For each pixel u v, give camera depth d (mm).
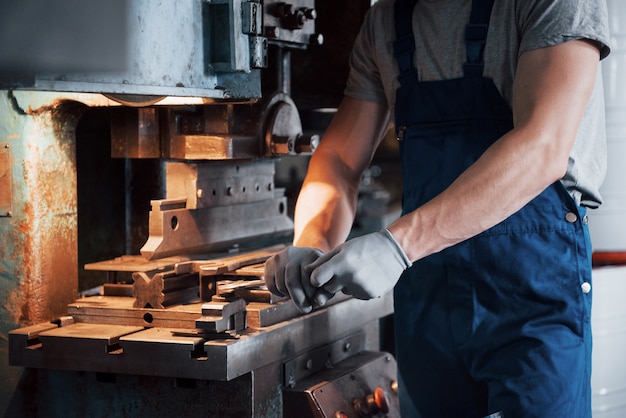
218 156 2238
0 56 1402
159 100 1894
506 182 1811
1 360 2199
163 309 2062
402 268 1833
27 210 2176
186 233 2293
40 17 1453
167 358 1932
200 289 2170
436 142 2096
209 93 1831
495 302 2016
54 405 2127
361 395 2336
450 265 2047
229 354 1890
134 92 1632
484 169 1826
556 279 1979
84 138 2639
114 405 2072
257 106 2402
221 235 2430
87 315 2146
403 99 2156
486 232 2002
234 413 1992
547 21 1880
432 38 2104
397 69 2205
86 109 2279
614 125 2895
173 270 2170
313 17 2447
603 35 1880
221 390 1997
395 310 2211
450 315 2078
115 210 2645
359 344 2588
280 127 2420
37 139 2170
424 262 2100
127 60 1615
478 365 2049
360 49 2338
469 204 1820
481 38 2006
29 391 2156
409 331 2162
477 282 2023
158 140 2326
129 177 2588
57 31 1485
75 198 2293
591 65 1878
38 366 2043
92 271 2674
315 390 2154
